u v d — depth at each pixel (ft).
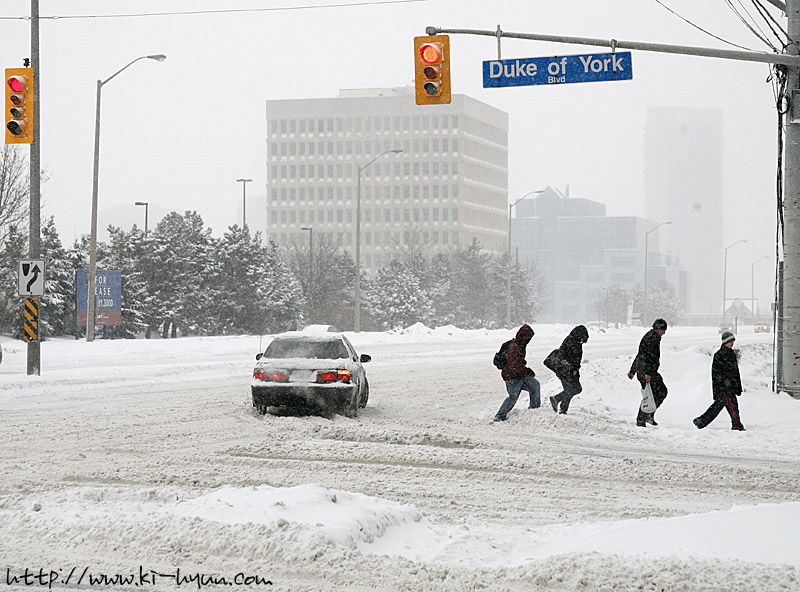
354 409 153.17
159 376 231.71
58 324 442.91
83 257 463.01
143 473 95.45
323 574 57.77
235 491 77.51
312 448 114.52
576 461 109.19
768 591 53.31
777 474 102.42
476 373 256.93
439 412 162.81
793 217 176.45
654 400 142.92
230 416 147.02
